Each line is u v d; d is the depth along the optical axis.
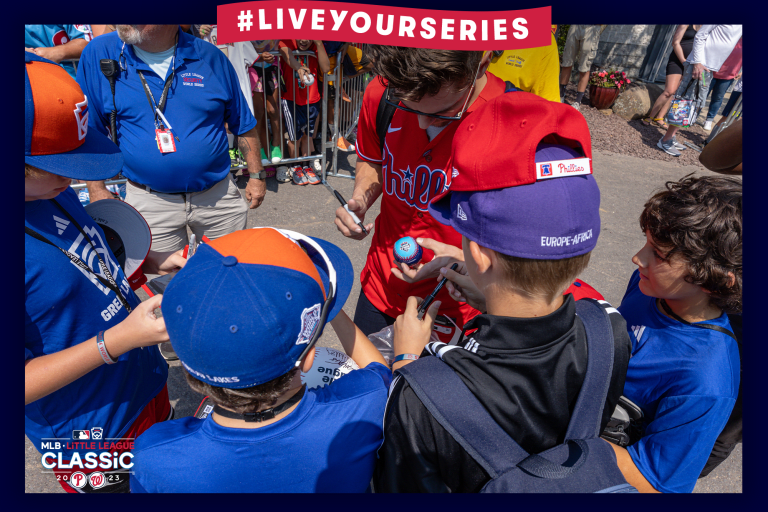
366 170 2.34
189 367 0.99
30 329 1.35
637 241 4.76
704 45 7.10
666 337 1.38
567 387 0.99
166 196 2.76
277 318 0.96
